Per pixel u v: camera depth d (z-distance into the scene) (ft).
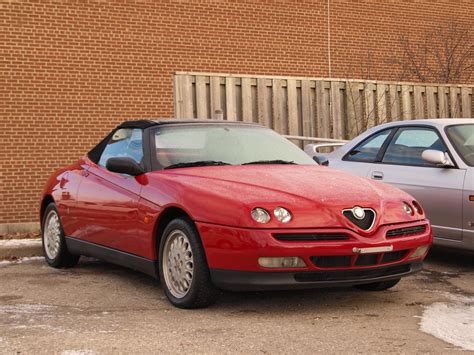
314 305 18.07
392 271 17.56
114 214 20.21
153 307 17.85
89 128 38.88
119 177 20.61
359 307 17.88
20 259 26.11
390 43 48.88
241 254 16.12
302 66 45.57
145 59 40.40
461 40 51.37
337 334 15.20
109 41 39.47
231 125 21.99
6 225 36.99
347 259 16.55
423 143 24.58
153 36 40.65
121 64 39.78
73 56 38.60
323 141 35.32
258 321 16.31
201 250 16.98
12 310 17.60
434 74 50.34
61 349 14.02
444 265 24.25
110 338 14.80
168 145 20.26
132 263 19.70
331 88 39.52
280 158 20.97
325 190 17.47
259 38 44.01
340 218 16.57
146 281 21.43
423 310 17.60
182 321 16.30
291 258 16.07
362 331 15.47
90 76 38.99
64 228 23.13
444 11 50.85
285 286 16.22
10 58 37.22
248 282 16.21
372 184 18.92
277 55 44.65
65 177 23.68
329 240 16.35
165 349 13.99
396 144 25.54
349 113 39.88
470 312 17.43
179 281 17.72
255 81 37.52
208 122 21.76
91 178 21.95
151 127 20.76
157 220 18.29
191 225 17.31
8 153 37.11
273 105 37.91
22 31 37.47
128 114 39.91
